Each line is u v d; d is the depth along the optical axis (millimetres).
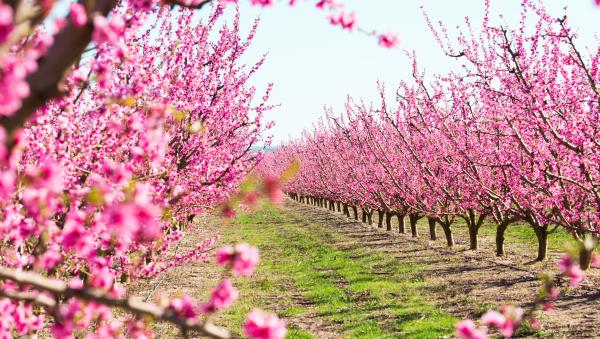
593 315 12211
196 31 11078
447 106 19625
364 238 29422
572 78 12375
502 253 20953
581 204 15242
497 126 15945
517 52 12242
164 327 12531
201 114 12195
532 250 22344
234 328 12641
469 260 20422
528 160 15289
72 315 3244
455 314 13258
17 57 3424
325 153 40969
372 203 31094
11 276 2494
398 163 25375
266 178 2738
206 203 17625
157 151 4410
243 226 38812
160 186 7383
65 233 3543
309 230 35312
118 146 6621
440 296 15211
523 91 12273
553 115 13016
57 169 3021
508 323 3230
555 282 15523
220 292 2887
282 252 25953
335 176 40156
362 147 28625
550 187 14609
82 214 3611
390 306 14562
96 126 6672
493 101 14477
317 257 23828
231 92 13305
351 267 20781
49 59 2227
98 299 2590
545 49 12906
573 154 13500
